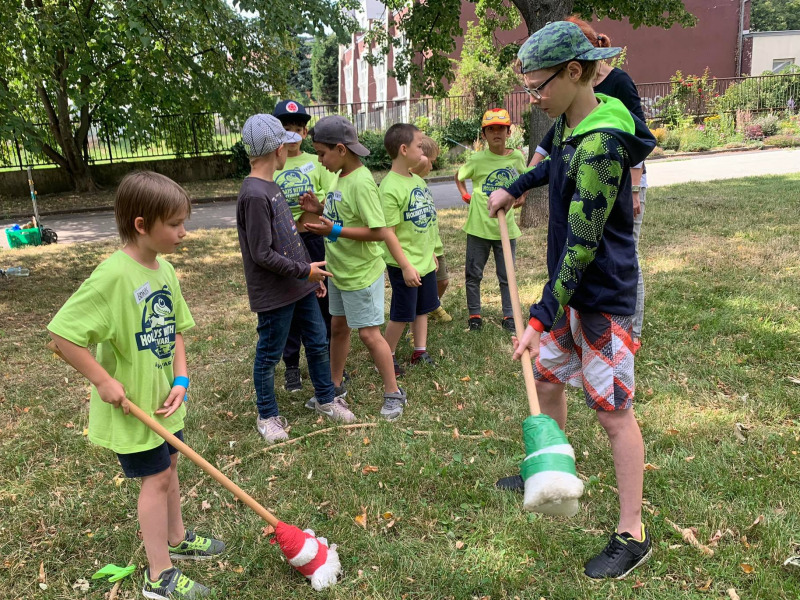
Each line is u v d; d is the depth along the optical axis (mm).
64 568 2602
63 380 4523
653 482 2912
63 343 2094
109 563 2621
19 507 2979
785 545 2471
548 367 2672
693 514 2680
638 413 3561
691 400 3684
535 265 6922
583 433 3381
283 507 2918
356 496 2969
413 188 4195
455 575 2439
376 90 32844
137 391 2283
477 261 5047
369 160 19938
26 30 11977
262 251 3270
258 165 3367
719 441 3252
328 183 4645
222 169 19531
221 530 2789
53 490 3123
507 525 2699
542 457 1968
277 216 3391
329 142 3615
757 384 3789
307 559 2404
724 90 25344
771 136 21469
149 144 19047
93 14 13672
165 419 2383
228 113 12070
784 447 3115
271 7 7906
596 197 2119
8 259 9039
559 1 8344
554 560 2500
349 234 3533
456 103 21078
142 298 2258
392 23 11727
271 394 3625
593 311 2336
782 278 5645
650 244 7305
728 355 4176
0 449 3521
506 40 22594
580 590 2332
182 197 2242
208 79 11930
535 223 9086
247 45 11969
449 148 20656
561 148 2312
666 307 5070
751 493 2783
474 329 5094
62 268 8391
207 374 4531
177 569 2449
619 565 2398
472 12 23703
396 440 3482
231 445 3525
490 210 2881
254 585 2459
